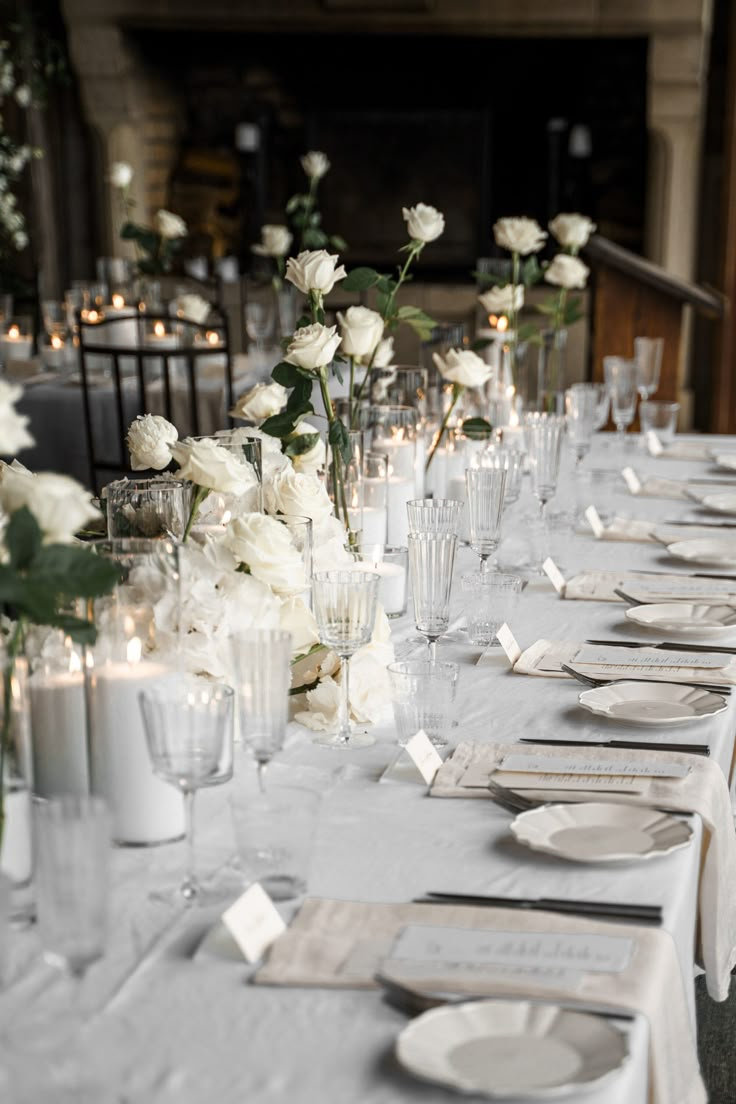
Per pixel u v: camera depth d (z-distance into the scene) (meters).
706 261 6.99
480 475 2.05
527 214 7.47
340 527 1.88
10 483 1.12
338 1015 1.03
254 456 1.79
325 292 2.15
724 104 6.80
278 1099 0.92
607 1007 1.01
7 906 1.02
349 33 7.19
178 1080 0.95
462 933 1.12
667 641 2.00
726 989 1.47
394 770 1.51
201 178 7.52
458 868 1.27
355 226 7.50
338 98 7.45
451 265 7.45
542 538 2.43
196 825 1.38
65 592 1.09
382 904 1.19
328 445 2.16
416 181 7.41
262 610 1.55
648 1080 1.02
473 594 1.97
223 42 7.39
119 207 7.17
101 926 0.95
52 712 1.31
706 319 6.94
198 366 4.47
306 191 7.52
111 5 6.75
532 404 3.94
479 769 1.49
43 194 7.38
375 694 1.66
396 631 2.06
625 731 1.62
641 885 1.23
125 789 1.31
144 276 5.39
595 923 1.14
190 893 1.21
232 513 1.77
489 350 3.57
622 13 6.51
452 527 1.95
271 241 5.31
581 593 2.24
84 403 3.99
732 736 1.71
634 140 7.25
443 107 7.41
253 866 1.19
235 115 7.52
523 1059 0.94
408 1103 0.92
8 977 1.04
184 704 1.15
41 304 5.45
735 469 3.36
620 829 1.33
